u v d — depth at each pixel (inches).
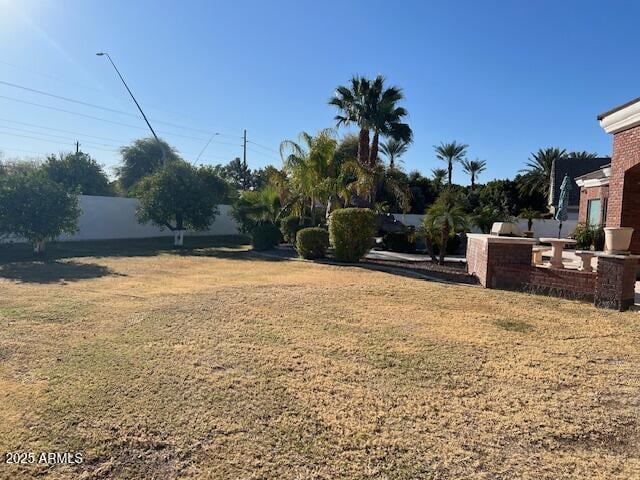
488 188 1717.5
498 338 209.0
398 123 1035.9
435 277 422.6
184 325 221.9
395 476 101.2
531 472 103.1
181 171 708.7
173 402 135.5
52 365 163.5
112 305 263.0
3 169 781.9
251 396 141.1
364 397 142.1
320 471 102.6
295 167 679.1
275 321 234.1
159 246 703.1
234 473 101.3
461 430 122.2
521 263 359.9
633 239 386.0
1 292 298.7
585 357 183.6
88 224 766.5
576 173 1120.2
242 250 673.6
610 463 107.1
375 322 235.5
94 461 105.0
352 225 511.5
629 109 374.6
